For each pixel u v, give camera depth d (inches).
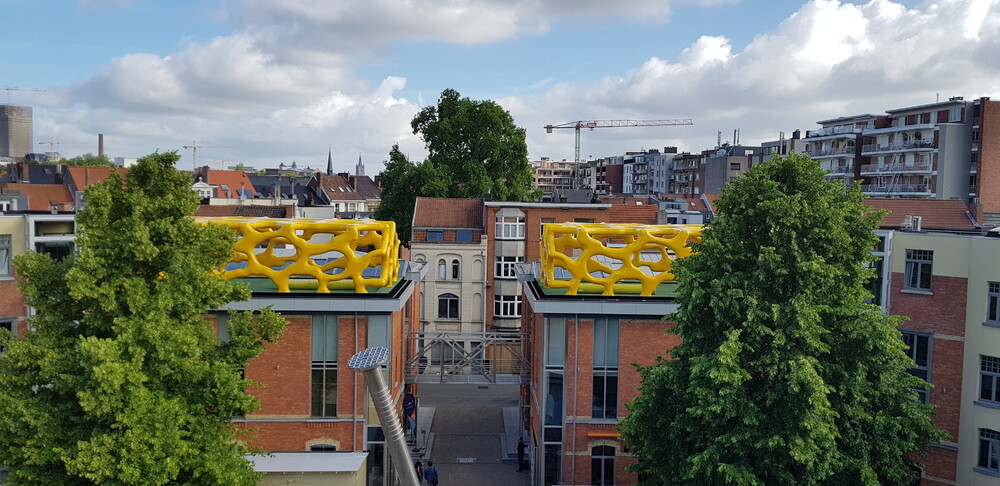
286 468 1110.4
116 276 759.7
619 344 1222.9
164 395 767.1
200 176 5142.7
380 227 1216.8
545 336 1234.0
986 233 1200.2
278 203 4340.6
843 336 864.9
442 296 2233.0
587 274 1242.6
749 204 863.1
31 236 1122.0
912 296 1129.4
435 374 1473.9
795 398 804.6
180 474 788.6
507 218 2241.6
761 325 817.5
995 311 1058.7
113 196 785.6
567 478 1240.8
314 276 1191.6
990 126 3467.0
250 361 1174.3
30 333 775.7
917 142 3644.2
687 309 847.1
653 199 3799.2
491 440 1605.6
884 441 864.3
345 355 1179.3
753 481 796.0
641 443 922.7
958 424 1095.6
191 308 789.9
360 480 1159.6
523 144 2800.2
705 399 819.4
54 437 733.3
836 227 826.8
